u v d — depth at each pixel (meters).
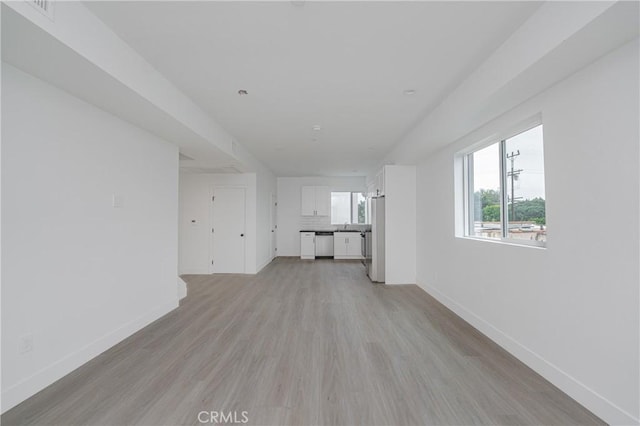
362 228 9.74
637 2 1.37
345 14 2.00
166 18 2.04
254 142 5.33
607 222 1.83
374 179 8.01
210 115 3.94
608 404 1.80
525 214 2.80
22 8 1.52
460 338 3.12
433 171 4.75
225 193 6.75
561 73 2.08
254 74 2.83
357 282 5.88
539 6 1.89
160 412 1.90
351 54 2.48
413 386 2.21
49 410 1.92
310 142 5.32
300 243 9.59
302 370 2.44
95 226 2.74
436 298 4.62
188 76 2.87
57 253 2.33
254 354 2.73
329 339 3.08
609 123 1.82
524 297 2.58
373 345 2.93
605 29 1.58
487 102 2.62
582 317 2.00
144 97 2.56
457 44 2.33
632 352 1.69
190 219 6.75
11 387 1.96
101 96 2.52
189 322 3.60
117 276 3.02
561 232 2.19
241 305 4.31
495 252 3.03
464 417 1.86
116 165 3.02
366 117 3.99
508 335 2.81
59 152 2.36
